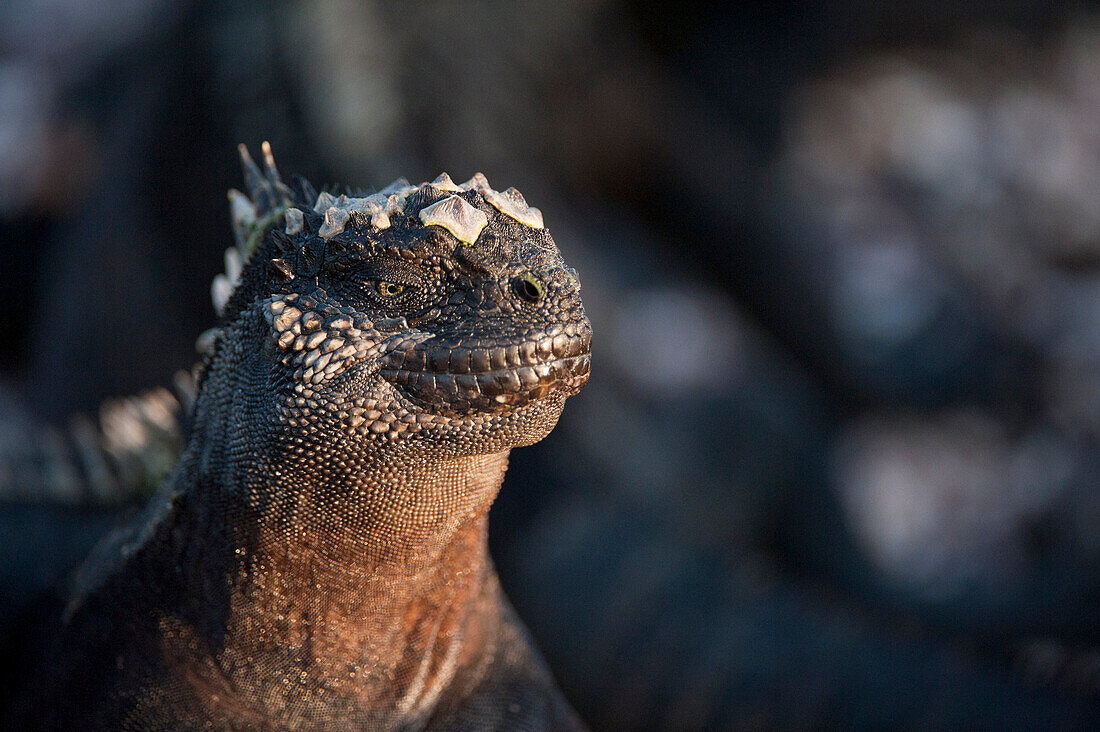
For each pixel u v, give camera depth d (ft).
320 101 37.09
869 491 47.50
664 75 50.21
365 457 12.19
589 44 46.44
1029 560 39.99
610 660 31.81
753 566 34.37
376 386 12.03
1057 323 51.80
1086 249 54.95
